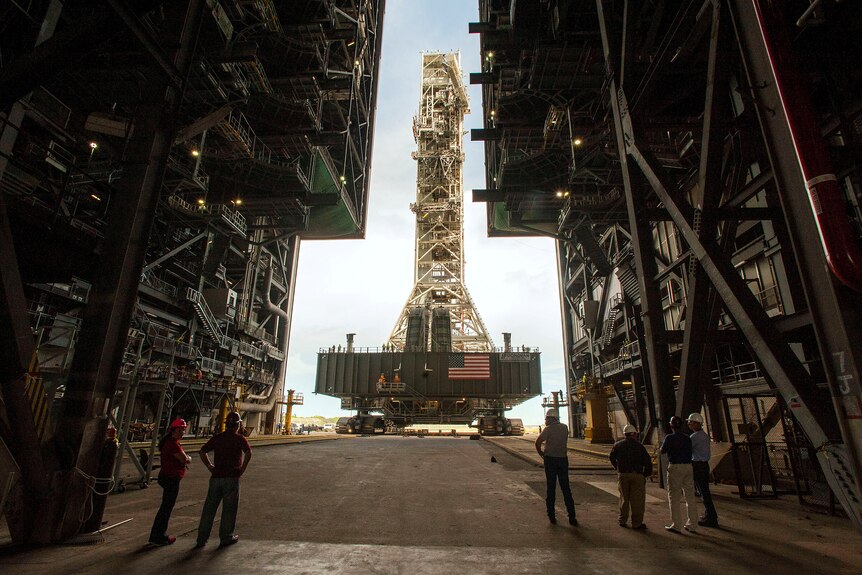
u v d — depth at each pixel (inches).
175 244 1553.9
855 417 200.1
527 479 538.9
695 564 221.6
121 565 217.6
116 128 565.0
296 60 1443.2
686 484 294.2
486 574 206.5
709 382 778.8
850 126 379.9
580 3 1033.5
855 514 223.3
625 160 526.3
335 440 1546.5
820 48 356.2
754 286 815.1
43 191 940.6
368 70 2277.3
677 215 406.3
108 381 303.3
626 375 1514.5
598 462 736.3
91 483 276.2
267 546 251.3
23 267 849.5
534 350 2201.0
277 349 2213.3
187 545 253.9
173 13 385.1
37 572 207.5
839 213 206.5
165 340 1304.1
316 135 1552.7
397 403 2304.4
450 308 2765.7
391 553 239.1
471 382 2162.9
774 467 539.5
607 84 582.6
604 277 1708.9
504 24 1311.5
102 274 316.2
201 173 1440.7
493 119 1568.7
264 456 831.7
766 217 366.9
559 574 206.7
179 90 370.3
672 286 1190.3
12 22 699.4
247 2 1159.0
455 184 3036.4
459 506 373.1
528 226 1959.9
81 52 309.7
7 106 296.7
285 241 2369.6
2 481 252.4
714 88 384.2
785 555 238.1
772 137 242.8
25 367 265.9
